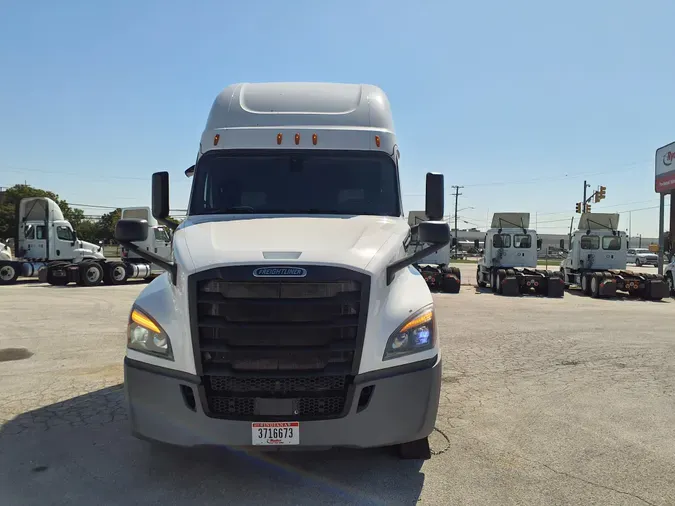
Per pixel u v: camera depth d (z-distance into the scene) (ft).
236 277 10.32
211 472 12.25
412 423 10.80
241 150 15.87
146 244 73.26
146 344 11.09
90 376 20.11
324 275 10.37
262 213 14.98
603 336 30.32
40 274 66.13
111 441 13.96
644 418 16.24
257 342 10.39
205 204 15.38
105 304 43.60
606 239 66.54
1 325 31.91
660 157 79.56
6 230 173.47
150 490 11.38
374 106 16.79
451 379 20.45
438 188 15.74
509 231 68.44
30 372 20.67
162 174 16.69
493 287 65.92
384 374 10.61
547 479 12.14
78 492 11.25
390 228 13.52
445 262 67.26
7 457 12.94
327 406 10.59
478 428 15.28
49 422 15.30
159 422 10.79
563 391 19.01
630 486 11.83
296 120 16.30
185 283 10.64
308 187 15.51
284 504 10.88
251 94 17.06
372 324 10.64
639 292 58.39
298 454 13.26
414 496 11.28
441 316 38.73
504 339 28.91
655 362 23.61
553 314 41.22
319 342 10.43
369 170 15.83
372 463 12.84
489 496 11.32
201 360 10.41
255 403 10.46
